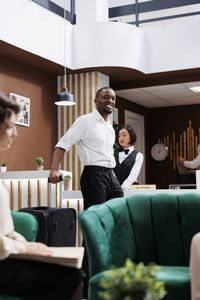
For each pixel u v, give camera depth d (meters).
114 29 8.31
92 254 2.84
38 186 6.20
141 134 11.55
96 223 2.89
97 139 4.09
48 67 8.42
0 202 2.31
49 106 8.83
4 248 2.07
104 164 4.08
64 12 8.31
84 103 8.79
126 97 10.59
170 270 2.78
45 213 4.18
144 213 3.20
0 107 2.12
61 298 2.07
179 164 10.83
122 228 3.11
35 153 8.41
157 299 1.44
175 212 3.16
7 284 2.09
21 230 2.62
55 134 8.97
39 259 2.07
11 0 7.09
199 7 9.40
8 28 7.05
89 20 8.93
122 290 1.43
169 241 3.13
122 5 9.38
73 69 8.46
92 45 8.34
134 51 8.47
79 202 6.04
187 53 8.48
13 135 2.20
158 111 11.80
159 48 8.68
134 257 3.10
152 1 9.12
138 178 11.33
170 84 9.15
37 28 7.64
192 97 10.62
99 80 8.73
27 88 8.29
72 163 8.77
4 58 7.81
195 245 2.49
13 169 7.88
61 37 8.19
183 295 2.56
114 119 10.41
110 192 4.13
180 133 11.54
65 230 4.41
